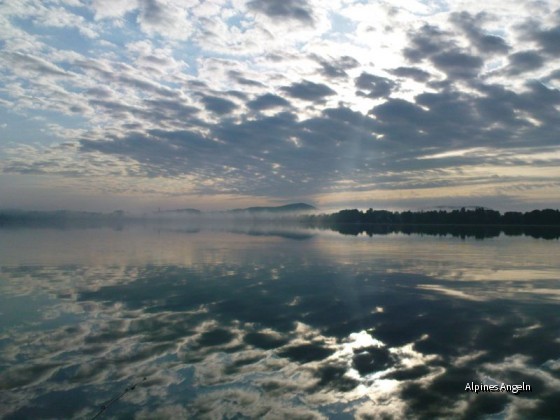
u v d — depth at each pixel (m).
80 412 6.51
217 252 31.67
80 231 72.31
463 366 8.38
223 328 10.91
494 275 20.25
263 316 12.17
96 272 20.69
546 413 6.56
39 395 7.03
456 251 34.16
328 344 9.68
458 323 11.52
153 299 14.39
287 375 7.88
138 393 7.11
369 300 14.45
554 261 26.45
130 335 10.22
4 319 11.66
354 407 6.73
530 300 14.55
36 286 16.73
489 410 6.66
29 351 9.04
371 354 9.03
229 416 6.41
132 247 36.19
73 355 8.82
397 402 6.89
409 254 30.97
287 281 18.22
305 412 6.56
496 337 10.27
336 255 29.81
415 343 9.80
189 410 6.57
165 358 8.68
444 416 6.50
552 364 8.48
